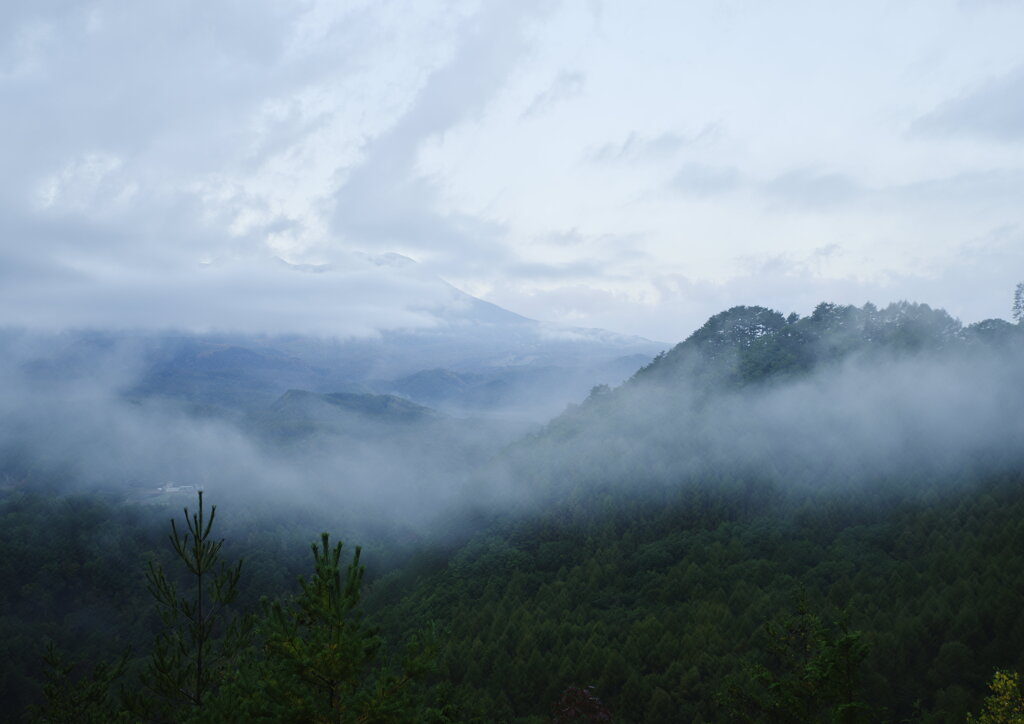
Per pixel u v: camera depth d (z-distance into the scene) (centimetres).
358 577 1730
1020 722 3173
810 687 3019
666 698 6028
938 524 8481
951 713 4966
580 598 9425
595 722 4638
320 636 1706
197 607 2211
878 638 5925
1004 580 6419
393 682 1738
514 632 7975
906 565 7538
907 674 5706
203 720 1872
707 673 6353
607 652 6988
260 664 1941
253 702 1700
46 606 13938
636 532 11112
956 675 5578
